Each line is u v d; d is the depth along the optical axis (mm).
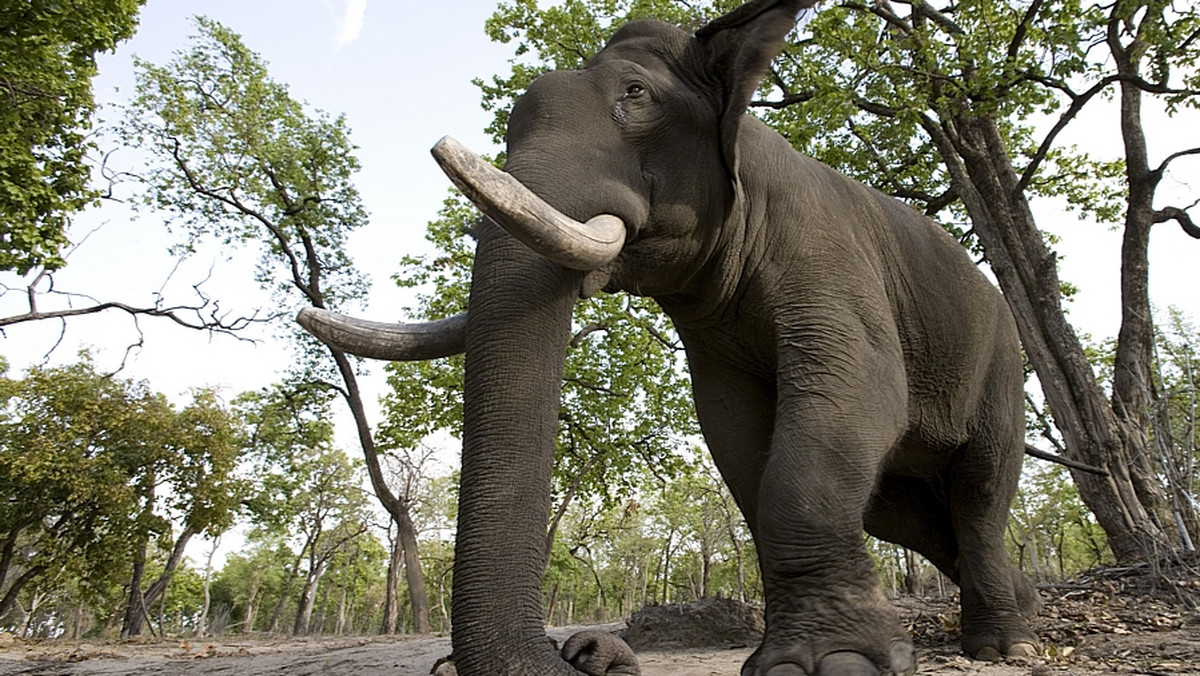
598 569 70188
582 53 17500
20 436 24453
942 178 16234
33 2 10938
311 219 22891
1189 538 7246
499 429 2570
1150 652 4191
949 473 4676
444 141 2346
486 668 2266
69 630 51688
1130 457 10500
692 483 42750
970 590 4469
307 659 7156
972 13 11547
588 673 2480
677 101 3357
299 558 52688
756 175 3537
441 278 22375
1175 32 10820
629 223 3025
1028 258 12500
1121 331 11828
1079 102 11781
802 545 2760
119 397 26234
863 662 2533
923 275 4230
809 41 12570
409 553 23047
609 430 24719
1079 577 8453
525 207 2467
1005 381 4727
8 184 12508
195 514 27641
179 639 17359
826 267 3459
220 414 28328
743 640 6180
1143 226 12336
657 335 21938
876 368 3291
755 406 3910
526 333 2713
